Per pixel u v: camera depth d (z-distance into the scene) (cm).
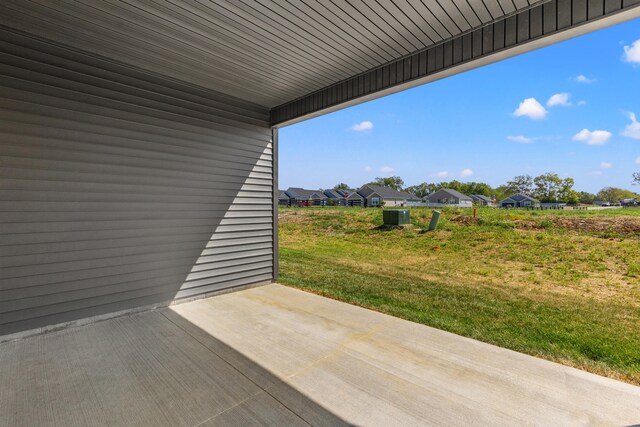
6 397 196
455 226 888
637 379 216
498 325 320
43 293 294
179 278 395
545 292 430
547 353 257
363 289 464
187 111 396
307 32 269
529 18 230
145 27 266
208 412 181
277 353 258
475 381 214
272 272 508
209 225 425
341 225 1105
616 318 334
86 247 320
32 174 286
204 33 274
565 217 776
